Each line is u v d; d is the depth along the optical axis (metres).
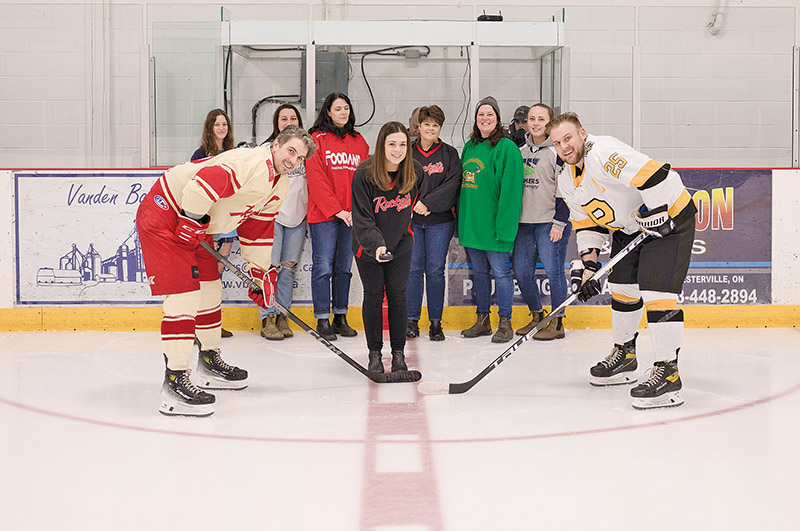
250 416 3.30
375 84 5.84
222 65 5.76
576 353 4.81
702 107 5.91
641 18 5.83
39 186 5.70
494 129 5.22
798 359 4.61
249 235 3.67
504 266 5.25
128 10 6.66
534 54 5.83
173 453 2.75
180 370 3.34
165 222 3.32
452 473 2.51
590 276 3.82
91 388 3.86
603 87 5.88
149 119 5.79
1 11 5.75
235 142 5.83
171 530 2.04
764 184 5.85
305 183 5.41
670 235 3.48
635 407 3.42
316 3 7.32
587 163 3.56
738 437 2.94
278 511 2.17
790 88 5.91
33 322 5.73
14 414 3.33
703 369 4.32
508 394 3.71
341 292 5.48
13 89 5.79
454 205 5.51
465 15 6.06
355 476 2.48
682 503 2.23
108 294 5.73
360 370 3.87
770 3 7.24
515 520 2.11
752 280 5.87
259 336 5.51
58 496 2.30
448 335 5.55
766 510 2.17
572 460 2.65
